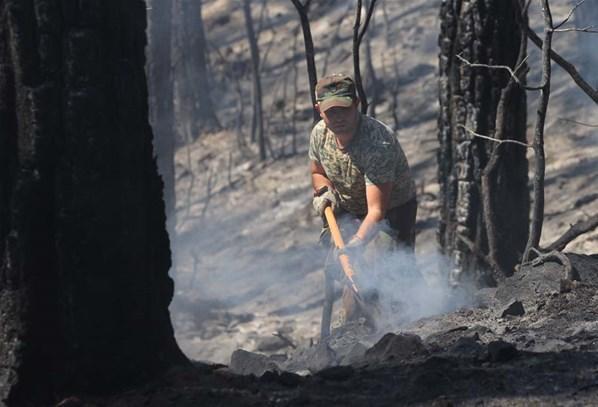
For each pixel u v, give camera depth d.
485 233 14.76
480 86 14.71
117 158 7.17
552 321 8.91
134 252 7.30
